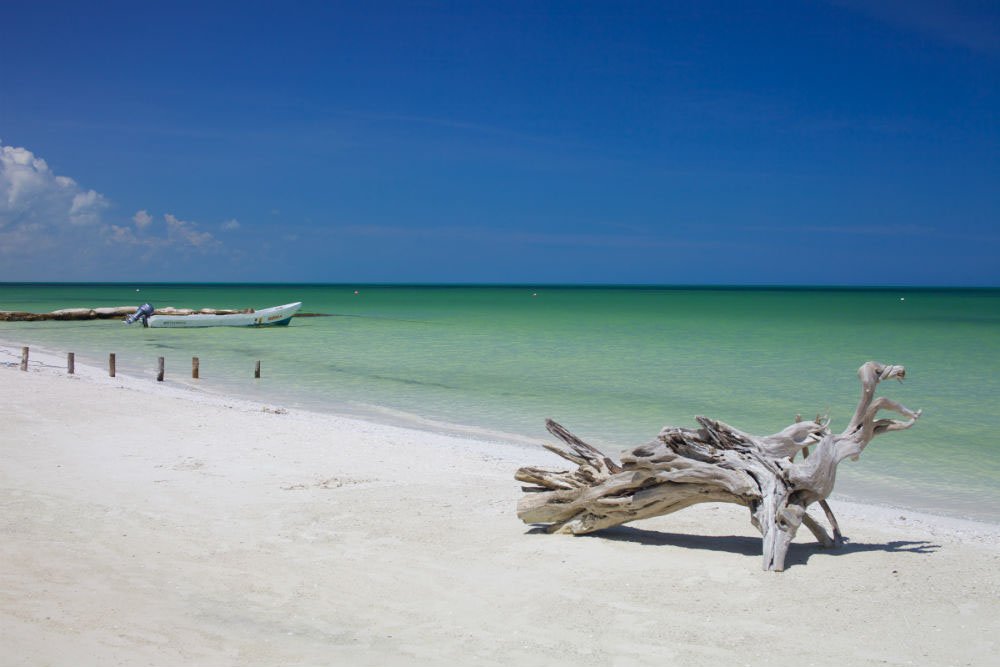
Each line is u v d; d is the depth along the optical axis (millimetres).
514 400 23797
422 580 7168
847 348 43688
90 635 5516
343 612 6328
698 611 6359
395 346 43844
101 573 7070
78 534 8344
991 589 6809
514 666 5297
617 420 20266
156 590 6684
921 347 44406
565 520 8883
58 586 6613
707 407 22672
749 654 5531
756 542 8508
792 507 7570
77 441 13789
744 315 87562
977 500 12703
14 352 34438
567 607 6453
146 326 54312
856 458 7926
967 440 18328
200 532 8664
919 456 16422
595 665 5344
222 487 10883
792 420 20547
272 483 11234
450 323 68375
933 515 11539
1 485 10453
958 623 6066
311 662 5262
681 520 9625
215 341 46094
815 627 6008
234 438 14695
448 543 8414
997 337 52656
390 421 19688
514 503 10375
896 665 5352
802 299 165500
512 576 7293
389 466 12852
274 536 8594
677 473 7941
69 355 25016
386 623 6105
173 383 25797
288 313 60094
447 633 5902
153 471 11734
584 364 34688
